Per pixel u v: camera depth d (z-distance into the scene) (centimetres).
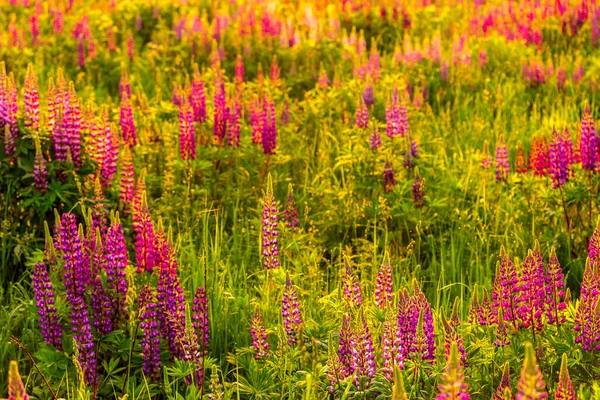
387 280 791
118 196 1077
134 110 1407
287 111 1388
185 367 722
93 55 1858
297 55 1852
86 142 1071
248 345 815
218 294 884
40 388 777
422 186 1090
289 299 767
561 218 1091
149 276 833
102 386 770
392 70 1750
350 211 1125
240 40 1933
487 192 1170
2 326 864
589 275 708
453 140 1424
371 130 1183
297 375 720
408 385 689
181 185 1173
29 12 2291
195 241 1050
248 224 1114
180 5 2252
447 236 1090
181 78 1794
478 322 755
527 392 482
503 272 748
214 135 1252
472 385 695
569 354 708
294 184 1241
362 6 2220
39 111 1120
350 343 699
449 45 1981
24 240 980
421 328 693
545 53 1953
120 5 2222
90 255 792
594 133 1075
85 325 755
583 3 2017
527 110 1631
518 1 2344
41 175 996
